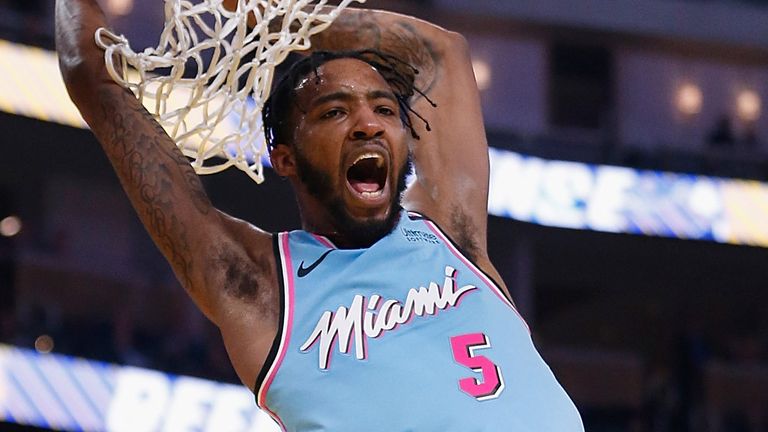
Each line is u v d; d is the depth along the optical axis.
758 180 24.67
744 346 27.14
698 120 29.14
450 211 4.81
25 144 21.00
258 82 4.91
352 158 4.35
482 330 4.25
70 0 4.82
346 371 4.09
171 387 17.75
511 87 28.31
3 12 20.62
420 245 4.46
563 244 24.50
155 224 4.39
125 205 25.02
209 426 17.66
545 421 4.11
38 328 20.89
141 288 24.39
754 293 28.39
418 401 4.04
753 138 28.36
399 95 4.86
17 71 18.78
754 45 28.83
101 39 4.65
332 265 4.34
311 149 4.40
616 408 26.91
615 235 23.86
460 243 4.72
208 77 4.77
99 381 17.36
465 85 5.23
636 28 28.45
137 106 4.55
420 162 4.96
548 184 23.47
